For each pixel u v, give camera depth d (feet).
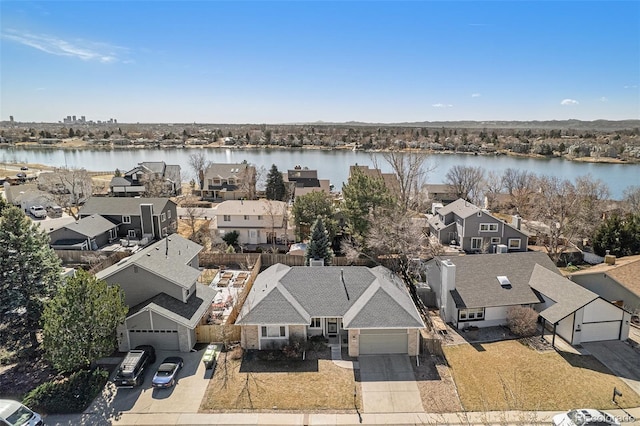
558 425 60.59
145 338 82.58
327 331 86.63
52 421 62.69
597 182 231.50
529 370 76.13
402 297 89.10
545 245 157.48
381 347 80.89
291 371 75.51
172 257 99.40
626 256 131.75
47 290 82.69
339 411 65.10
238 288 114.42
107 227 153.07
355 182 147.13
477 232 153.79
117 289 77.00
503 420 59.67
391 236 126.41
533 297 94.43
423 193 209.36
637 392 69.82
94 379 70.18
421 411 65.21
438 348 81.56
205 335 85.40
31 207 208.23
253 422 62.59
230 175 270.67
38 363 78.48
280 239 161.99
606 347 84.17
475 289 95.25
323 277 95.30
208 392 69.51
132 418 63.41
